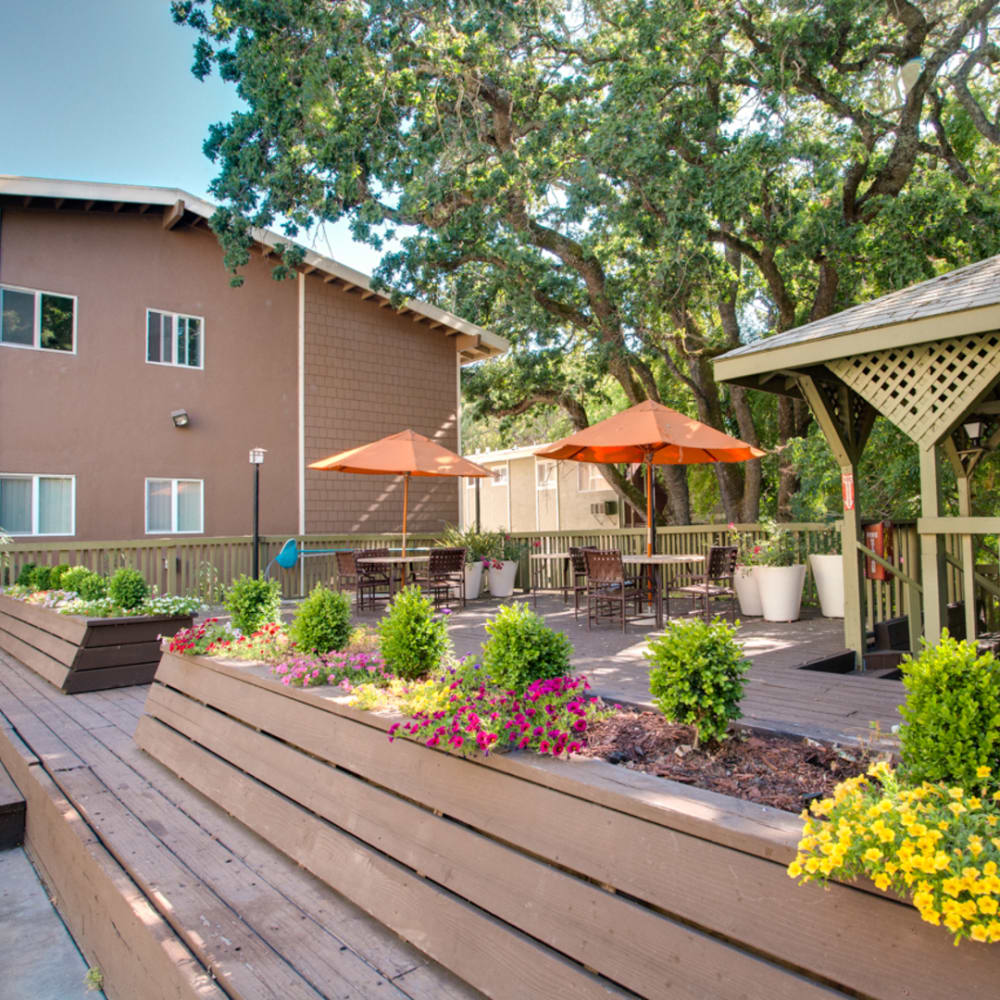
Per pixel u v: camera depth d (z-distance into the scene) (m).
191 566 10.20
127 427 10.75
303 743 2.94
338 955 2.12
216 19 10.69
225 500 11.51
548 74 11.58
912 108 10.84
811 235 10.55
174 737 3.90
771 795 1.92
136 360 10.87
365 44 10.22
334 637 3.73
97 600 6.32
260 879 2.61
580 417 17.92
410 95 10.79
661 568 7.46
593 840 1.80
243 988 1.96
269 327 12.04
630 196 10.43
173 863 2.73
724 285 12.86
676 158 10.35
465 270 14.81
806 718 3.17
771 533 8.34
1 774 4.45
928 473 4.62
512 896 1.95
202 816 3.20
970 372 4.39
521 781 2.02
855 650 5.45
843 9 9.59
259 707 3.29
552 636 2.68
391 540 12.43
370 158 10.46
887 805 1.35
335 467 8.26
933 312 4.38
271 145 10.80
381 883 2.33
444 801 2.25
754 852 1.50
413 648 3.18
